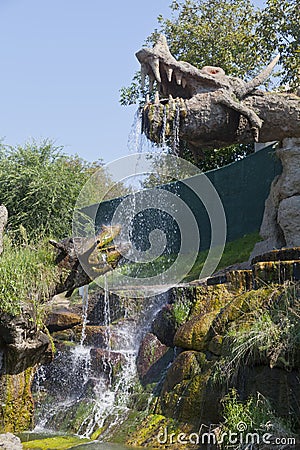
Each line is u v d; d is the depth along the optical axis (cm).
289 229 1167
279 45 1767
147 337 1125
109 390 1083
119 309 1313
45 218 1983
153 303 1234
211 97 688
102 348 1227
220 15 2605
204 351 895
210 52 2547
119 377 1095
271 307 812
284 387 711
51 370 1185
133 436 865
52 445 848
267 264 930
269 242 1268
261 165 1612
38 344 909
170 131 672
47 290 943
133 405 980
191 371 878
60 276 966
